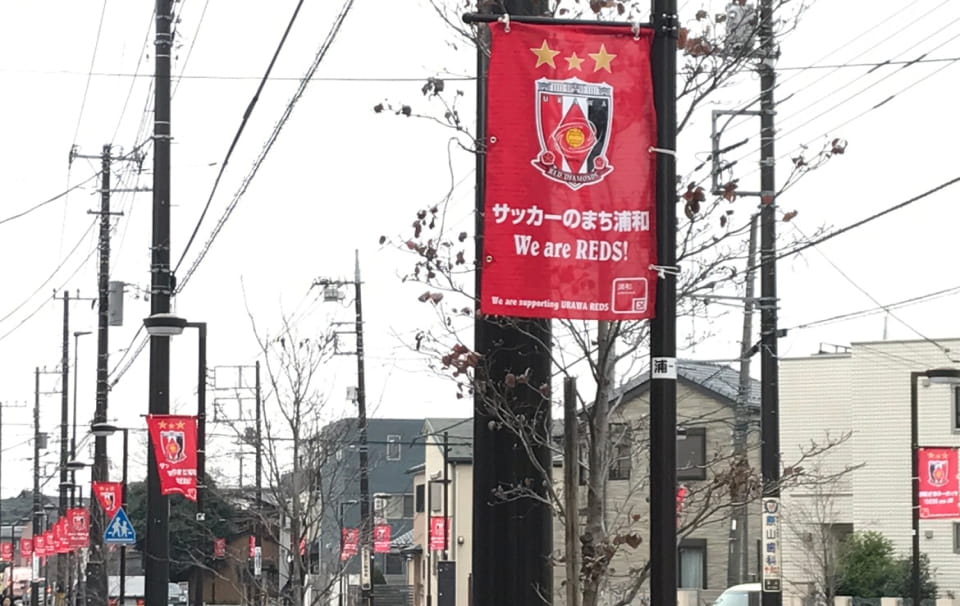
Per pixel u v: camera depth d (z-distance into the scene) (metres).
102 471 38.19
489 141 7.77
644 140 7.81
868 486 40.78
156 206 21.83
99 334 37.47
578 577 8.71
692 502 10.30
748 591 28.02
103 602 38.91
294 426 33.56
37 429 82.31
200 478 24.89
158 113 21.83
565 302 7.68
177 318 21.64
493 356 9.12
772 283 21.97
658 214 7.73
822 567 36.06
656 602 7.32
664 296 7.67
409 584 65.50
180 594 59.59
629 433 10.67
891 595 37.28
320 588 38.31
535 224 7.73
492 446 9.10
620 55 7.85
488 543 9.08
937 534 39.69
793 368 42.78
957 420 39.91
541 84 7.79
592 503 8.96
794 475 13.65
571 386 8.81
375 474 75.88
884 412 40.88
